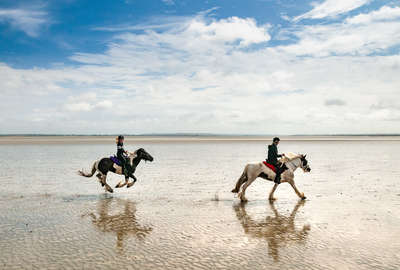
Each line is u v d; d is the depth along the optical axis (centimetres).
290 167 1223
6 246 697
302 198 1232
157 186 1524
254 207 1091
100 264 604
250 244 724
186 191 1394
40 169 2142
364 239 759
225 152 4162
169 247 701
